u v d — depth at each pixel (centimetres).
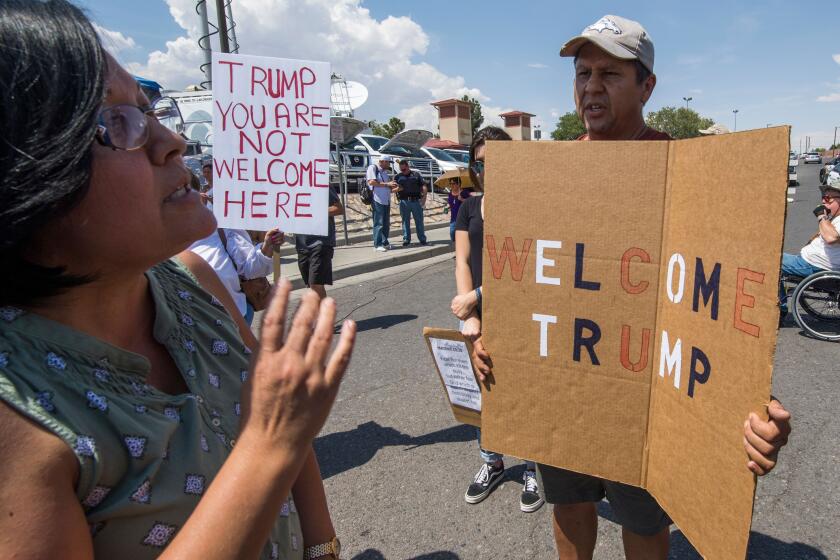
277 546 89
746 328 90
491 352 142
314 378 65
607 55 153
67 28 60
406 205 1054
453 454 309
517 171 130
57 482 57
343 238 1134
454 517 256
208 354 90
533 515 254
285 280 69
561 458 139
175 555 59
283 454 63
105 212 65
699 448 106
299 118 171
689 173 106
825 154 7925
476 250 226
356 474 294
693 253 106
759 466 89
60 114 57
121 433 65
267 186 172
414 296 691
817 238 501
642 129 166
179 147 74
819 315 492
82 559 58
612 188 120
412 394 389
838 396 357
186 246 77
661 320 119
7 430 56
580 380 133
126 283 76
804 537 229
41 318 66
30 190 57
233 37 905
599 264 124
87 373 67
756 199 86
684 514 113
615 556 224
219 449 80
